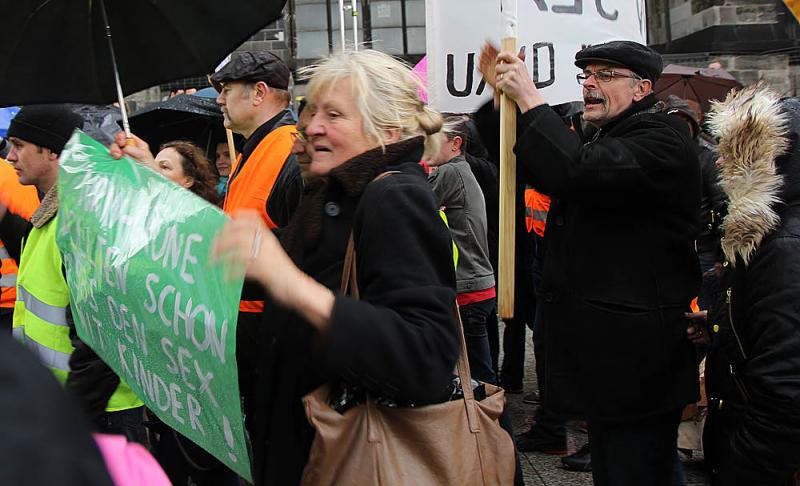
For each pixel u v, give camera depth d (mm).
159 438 3529
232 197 3383
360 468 1912
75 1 2752
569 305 3006
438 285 1927
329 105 2086
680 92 8625
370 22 17484
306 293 1750
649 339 2906
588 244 2973
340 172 2051
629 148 2846
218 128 5836
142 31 2818
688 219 2957
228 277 1729
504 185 3020
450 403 1979
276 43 17484
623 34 3699
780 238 2566
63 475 713
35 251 3145
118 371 2291
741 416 2691
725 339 2748
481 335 4625
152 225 2127
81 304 2375
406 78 2150
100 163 2387
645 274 2922
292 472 2066
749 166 2613
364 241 1956
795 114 2652
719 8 15930
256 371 2445
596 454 3049
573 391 2996
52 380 776
